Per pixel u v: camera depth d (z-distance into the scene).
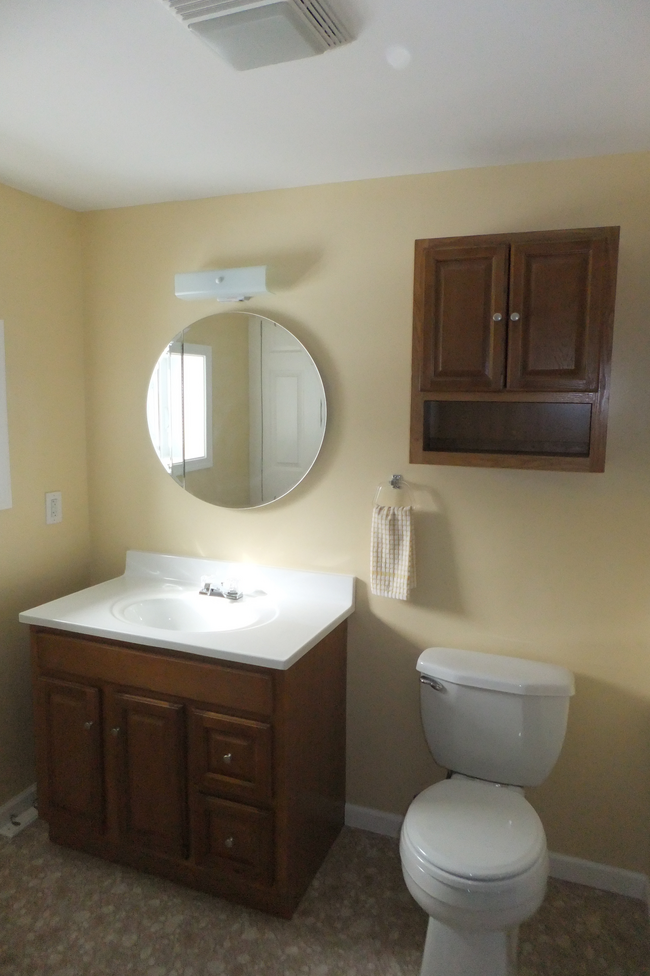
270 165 2.00
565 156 1.90
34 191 2.28
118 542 2.66
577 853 2.12
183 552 2.55
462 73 1.41
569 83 1.45
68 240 2.50
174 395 2.46
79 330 2.58
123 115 1.65
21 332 2.31
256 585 2.40
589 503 1.99
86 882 2.06
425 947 1.65
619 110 1.59
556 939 1.88
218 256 2.35
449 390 1.83
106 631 1.97
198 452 2.45
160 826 2.01
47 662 2.11
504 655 2.12
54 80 1.46
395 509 2.12
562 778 2.11
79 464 2.63
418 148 1.85
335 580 2.28
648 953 1.84
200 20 1.18
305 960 1.80
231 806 1.90
